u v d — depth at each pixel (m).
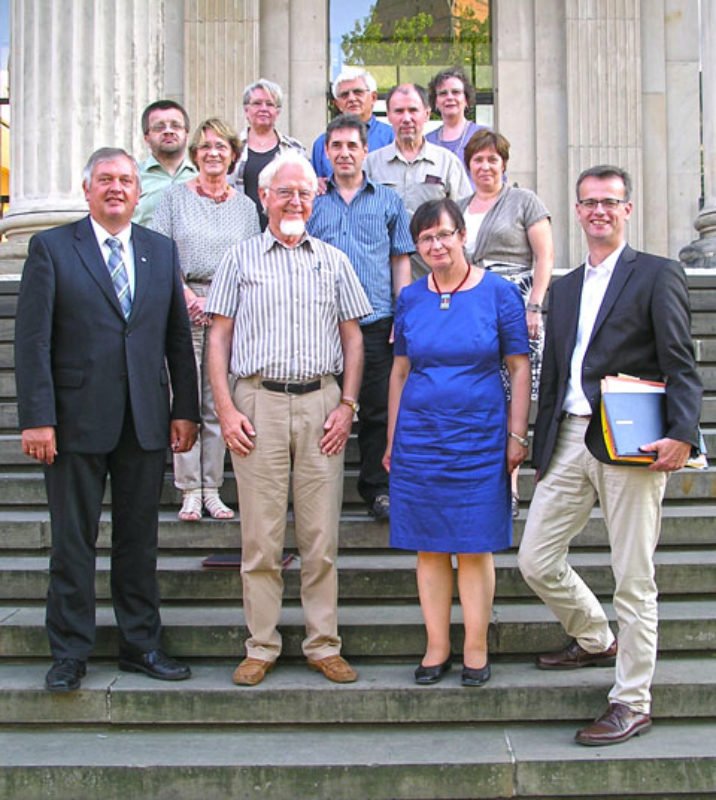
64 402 3.74
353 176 4.81
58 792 3.33
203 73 10.36
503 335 3.76
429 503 3.65
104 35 7.18
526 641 3.98
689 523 4.72
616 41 10.47
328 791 3.33
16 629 4.00
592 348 3.55
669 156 10.54
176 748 3.49
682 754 3.36
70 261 3.80
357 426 5.66
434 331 3.74
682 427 3.30
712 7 8.59
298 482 3.85
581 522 3.66
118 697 3.67
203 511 4.85
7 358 6.00
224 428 3.80
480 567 3.70
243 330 3.86
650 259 3.53
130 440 3.84
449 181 5.39
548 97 10.62
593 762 3.33
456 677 3.79
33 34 7.21
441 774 3.33
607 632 3.83
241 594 4.36
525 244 4.82
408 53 11.09
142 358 3.85
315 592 3.88
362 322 4.75
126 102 7.23
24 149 7.26
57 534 3.75
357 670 3.91
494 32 10.92
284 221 3.86
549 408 3.70
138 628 3.88
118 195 3.83
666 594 4.37
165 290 3.97
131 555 3.89
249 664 3.78
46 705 3.68
